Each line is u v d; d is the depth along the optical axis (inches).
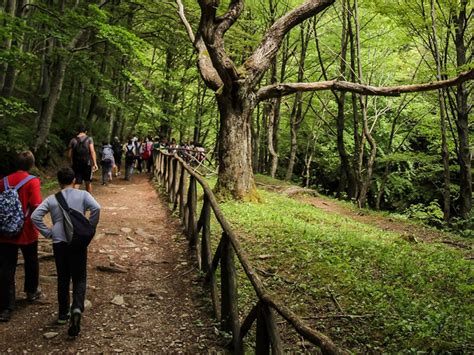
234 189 457.4
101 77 673.6
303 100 959.6
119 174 843.4
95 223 181.2
